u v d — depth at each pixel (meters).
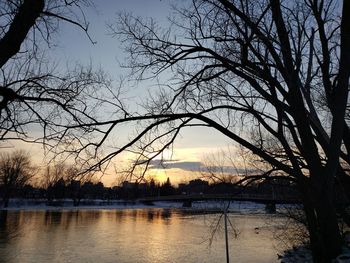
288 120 13.68
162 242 34.69
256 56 12.78
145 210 91.62
